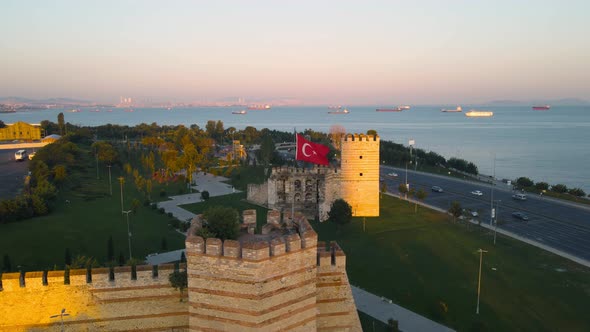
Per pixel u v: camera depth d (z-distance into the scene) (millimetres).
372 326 56375
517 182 152750
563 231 98188
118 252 77625
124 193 129375
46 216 99062
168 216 104812
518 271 73938
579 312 59875
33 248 77312
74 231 88062
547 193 138000
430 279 70688
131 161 179250
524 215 108562
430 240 89812
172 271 35656
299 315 28516
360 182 106500
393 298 64375
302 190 109812
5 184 140000
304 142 72812
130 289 35438
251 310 26516
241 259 26250
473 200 129375
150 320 35688
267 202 114500
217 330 27438
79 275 35125
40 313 35156
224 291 26891
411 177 168500
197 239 27016
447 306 61719
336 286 36688
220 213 32031
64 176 126000
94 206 111625
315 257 28891
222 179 157000
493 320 57969
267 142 179625
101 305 35375
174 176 157375
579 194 134125
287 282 27562
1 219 91250
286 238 27438
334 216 93812
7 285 34750
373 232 95000
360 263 77438
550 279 70688
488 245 87250
